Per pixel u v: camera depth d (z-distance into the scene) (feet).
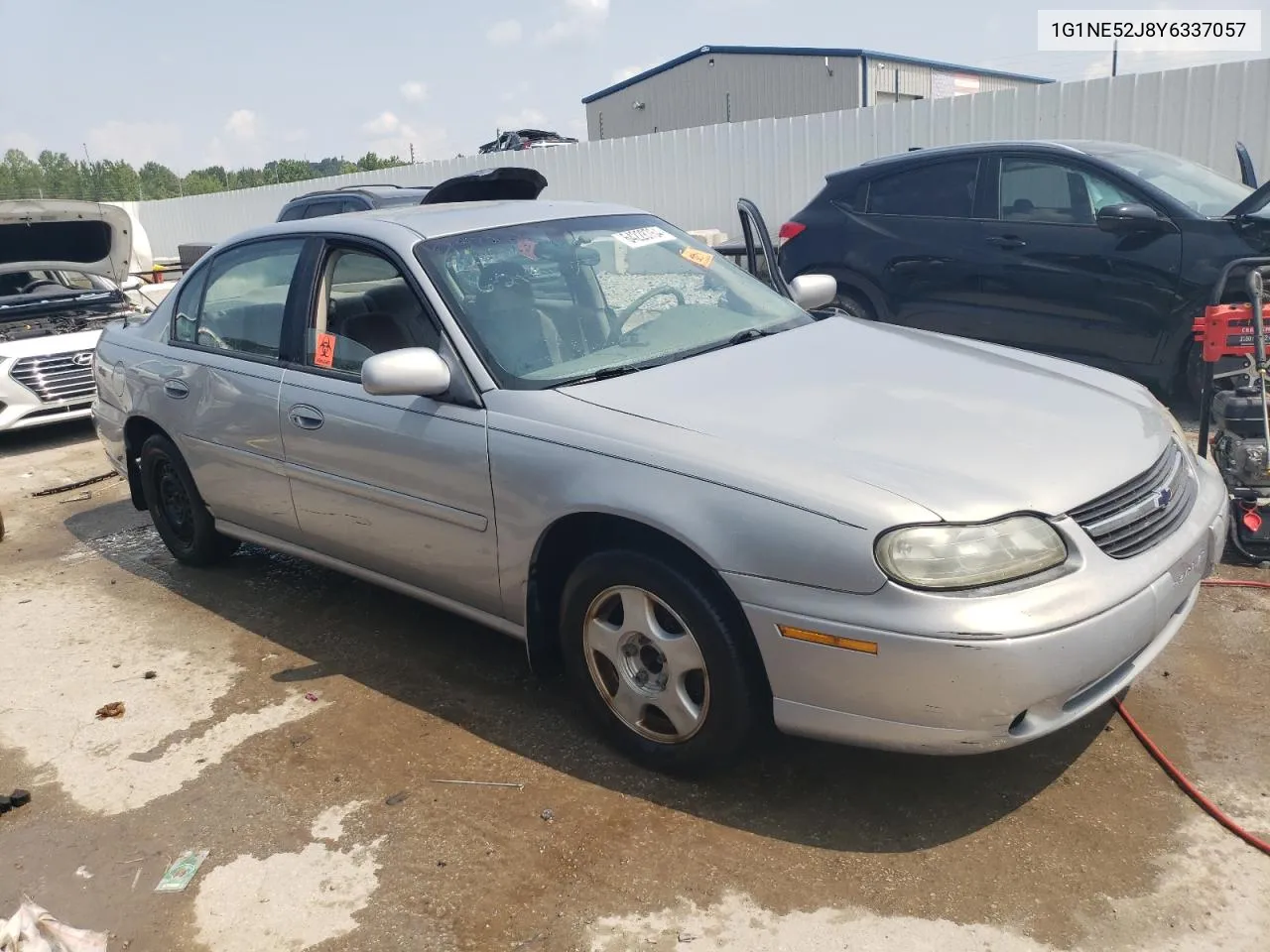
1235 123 29.50
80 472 24.43
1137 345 20.57
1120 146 22.33
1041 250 21.47
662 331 12.06
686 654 9.41
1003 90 33.86
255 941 8.38
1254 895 8.04
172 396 15.08
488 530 10.69
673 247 13.83
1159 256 19.86
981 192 22.53
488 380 10.85
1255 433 13.71
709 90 93.40
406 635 13.79
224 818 10.02
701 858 8.91
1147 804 9.22
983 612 7.95
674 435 9.48
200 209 69.21
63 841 9.89
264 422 13.29
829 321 13.07
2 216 26.53
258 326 13.87
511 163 49.78
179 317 15.62
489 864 9.05
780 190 41.11
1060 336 21.63
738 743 9.37
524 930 8.24
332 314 12.83
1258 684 11.03
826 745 10.50
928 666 8.01
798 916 8.14
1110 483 8.91
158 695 12.61
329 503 12.69
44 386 26.45
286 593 15.57
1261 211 19.01
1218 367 19.33
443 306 11.36
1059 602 8.13
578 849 9.14
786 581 8.51
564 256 12.62
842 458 8.84
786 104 88.84
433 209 13.61
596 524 10.01
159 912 8.79
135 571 17.06
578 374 10.89
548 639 11.12
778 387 10.37
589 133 106.11
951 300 23.06
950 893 8.28
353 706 11.96
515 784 10.18
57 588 16.58
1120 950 7.61
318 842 9.53
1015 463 8.86
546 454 10.02
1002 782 9.68
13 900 9.09
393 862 9.18
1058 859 8.59
